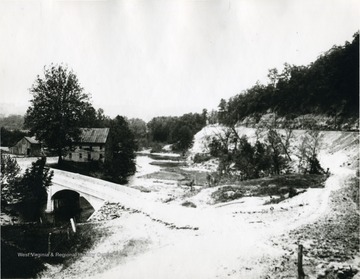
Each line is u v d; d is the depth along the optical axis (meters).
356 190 32.28
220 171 57.91
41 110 57.94
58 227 31.30
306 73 92.56
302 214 26.31
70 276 21.48
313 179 40.34
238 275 16.44
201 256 19.23
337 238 21.03
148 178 69.25
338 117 72.88
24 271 22.53
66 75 59.28
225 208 31.34
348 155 53.31
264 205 31.12
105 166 64.88
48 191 43.00
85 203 48.72
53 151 62.66
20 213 32.97
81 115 61.44
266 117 100.12
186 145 137.62
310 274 15.87
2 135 86.62
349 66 76.31
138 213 30.73
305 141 61.97
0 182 32.41
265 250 18.97
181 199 40.25
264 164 52.31
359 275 15.88
